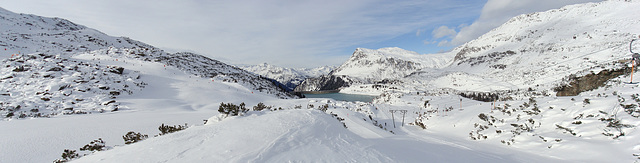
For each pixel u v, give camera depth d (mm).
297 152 6707
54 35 104500
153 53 99125
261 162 5609
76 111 27844
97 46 107250
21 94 31406
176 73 67750
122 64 65188
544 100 19609
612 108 13453
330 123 12781
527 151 13477
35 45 79250
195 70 83875
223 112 13156
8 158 9367
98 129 15414
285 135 8500
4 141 11586
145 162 5371
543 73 138875
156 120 20047
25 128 15195
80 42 103125
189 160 5516
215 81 70562
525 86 120250
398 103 91438
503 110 21953
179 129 11734
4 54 59875
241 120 11516
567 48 198000
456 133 23078
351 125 17984
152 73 60625
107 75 47312
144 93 44844
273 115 12891
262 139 7746
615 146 10672
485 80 162500
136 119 20547
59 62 47531
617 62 24344
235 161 5508
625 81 19109
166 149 6438
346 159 6387
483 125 20891
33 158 9562
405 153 7969
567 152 11727
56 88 34656
